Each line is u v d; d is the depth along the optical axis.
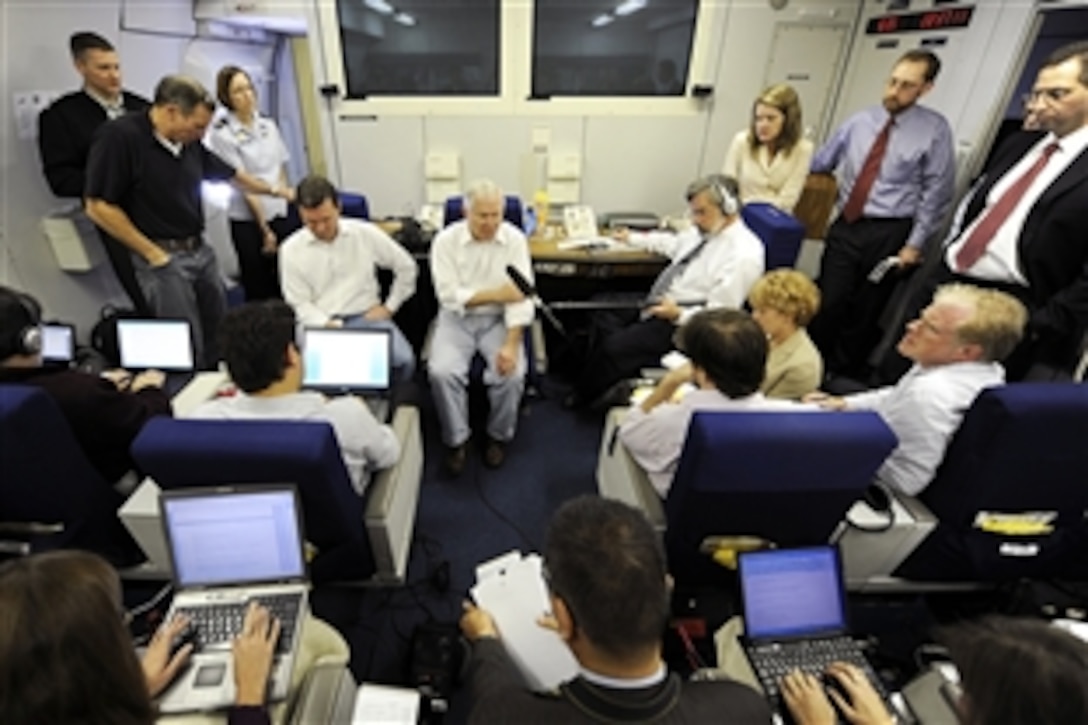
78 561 0.67
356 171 3.52
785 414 1.15
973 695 0.69
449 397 2.21
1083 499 1.37
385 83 3.30
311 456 1.07
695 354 1.35
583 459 2.45
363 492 1.50
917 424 1.43
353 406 1.42
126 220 2.19
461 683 1.50
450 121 3.40
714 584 1.54
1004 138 2.63
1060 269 1.88
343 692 1.06
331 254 2.33
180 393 1.76
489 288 2.35
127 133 2.13
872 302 2.91
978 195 2.21
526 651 1.24
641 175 3.63
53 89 2.42
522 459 2.44
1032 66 2.48
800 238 2.32
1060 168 1.86
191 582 1.12
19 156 2.30
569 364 3.08
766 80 3.42
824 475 1.18
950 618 1.72
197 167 2.45
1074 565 1.55
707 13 3.21
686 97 3.43
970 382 1.41
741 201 2.99
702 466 1.14
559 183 3.59
